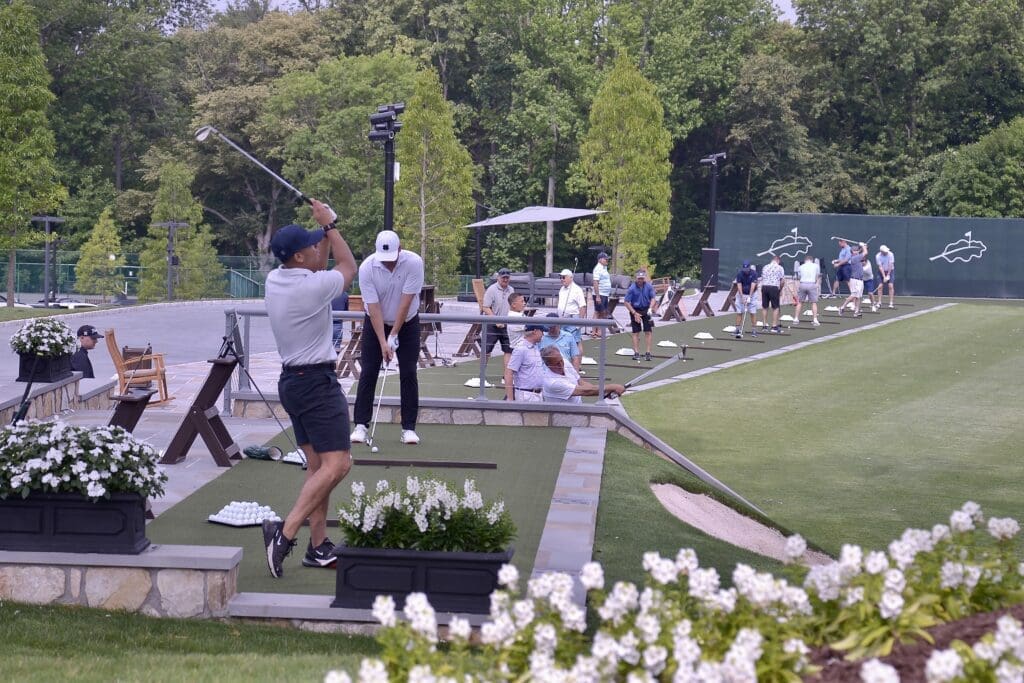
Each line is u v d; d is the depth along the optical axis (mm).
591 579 4070
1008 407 20094
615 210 49781
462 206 49625
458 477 10031
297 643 5992
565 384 13094
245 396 13242
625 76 49875
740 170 70438
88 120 66812
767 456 15805
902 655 3770
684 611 4055
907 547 4152
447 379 19078
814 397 20781
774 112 66438
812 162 67875
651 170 49719
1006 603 4367
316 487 6883
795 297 33750
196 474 9875
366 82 61000
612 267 50250
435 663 3756
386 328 10867
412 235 49344
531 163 65562
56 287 48531
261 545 7691
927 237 47094
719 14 68500
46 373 13711
